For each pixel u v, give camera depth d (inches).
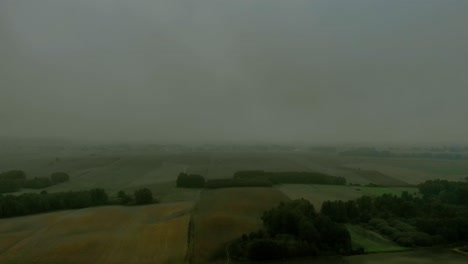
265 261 1569.9
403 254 1675.7
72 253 1600.6
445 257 1643.7
